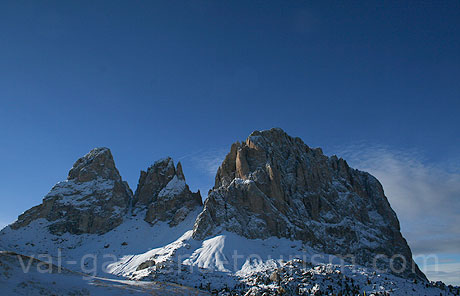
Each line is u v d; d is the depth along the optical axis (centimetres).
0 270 4888
